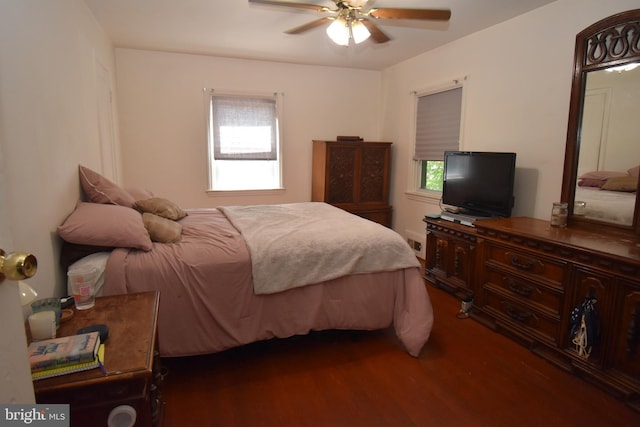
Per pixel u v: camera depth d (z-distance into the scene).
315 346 2.48
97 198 2.37
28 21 1.61
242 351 2.41
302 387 2.05
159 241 2.23
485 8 2.95
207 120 4.55
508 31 3.21
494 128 3.41
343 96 5.11
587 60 2.48
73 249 1.94
